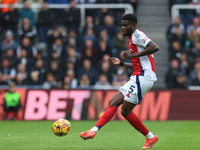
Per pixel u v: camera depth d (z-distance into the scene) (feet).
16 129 149.59
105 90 195.62
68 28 230.68
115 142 105.19
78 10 232.94
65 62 214.28
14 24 226.99
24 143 103.30
